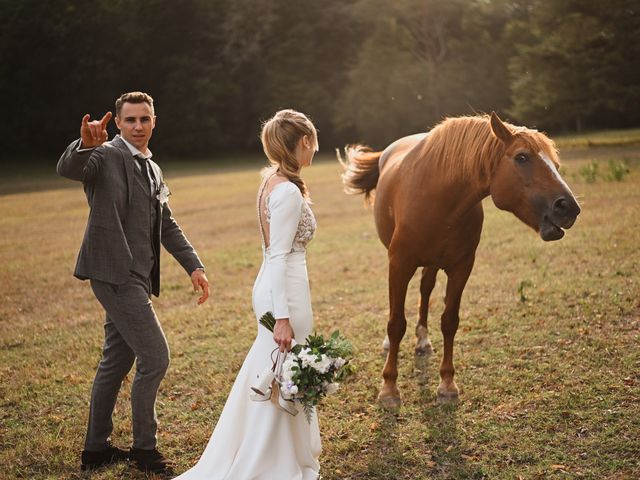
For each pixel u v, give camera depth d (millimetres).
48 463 3779
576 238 8242
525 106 28891
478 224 4281
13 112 44188
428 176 4160
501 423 3908
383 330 5793
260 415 3189
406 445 3770
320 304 6836
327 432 3994
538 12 27812
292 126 3252
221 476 3172
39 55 43344
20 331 6457
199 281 3916
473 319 5789
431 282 5129
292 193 3174
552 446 3605
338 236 10695
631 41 26953
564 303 5863
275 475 3143
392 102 44938
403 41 45281
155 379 3537
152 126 3646
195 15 46750
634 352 4641
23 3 42625
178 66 46938
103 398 3619
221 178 26297
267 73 48219
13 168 38781
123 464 3701
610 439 3574
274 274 3158
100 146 3500
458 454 3629
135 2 44688
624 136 27734
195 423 4234
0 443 4062
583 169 13422
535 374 4508
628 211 9539
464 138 4004
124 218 3500
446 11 44781
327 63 49438
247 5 46875
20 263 10023
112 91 44719
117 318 3471
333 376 3051
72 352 5688
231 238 11484
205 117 46125
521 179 3719
